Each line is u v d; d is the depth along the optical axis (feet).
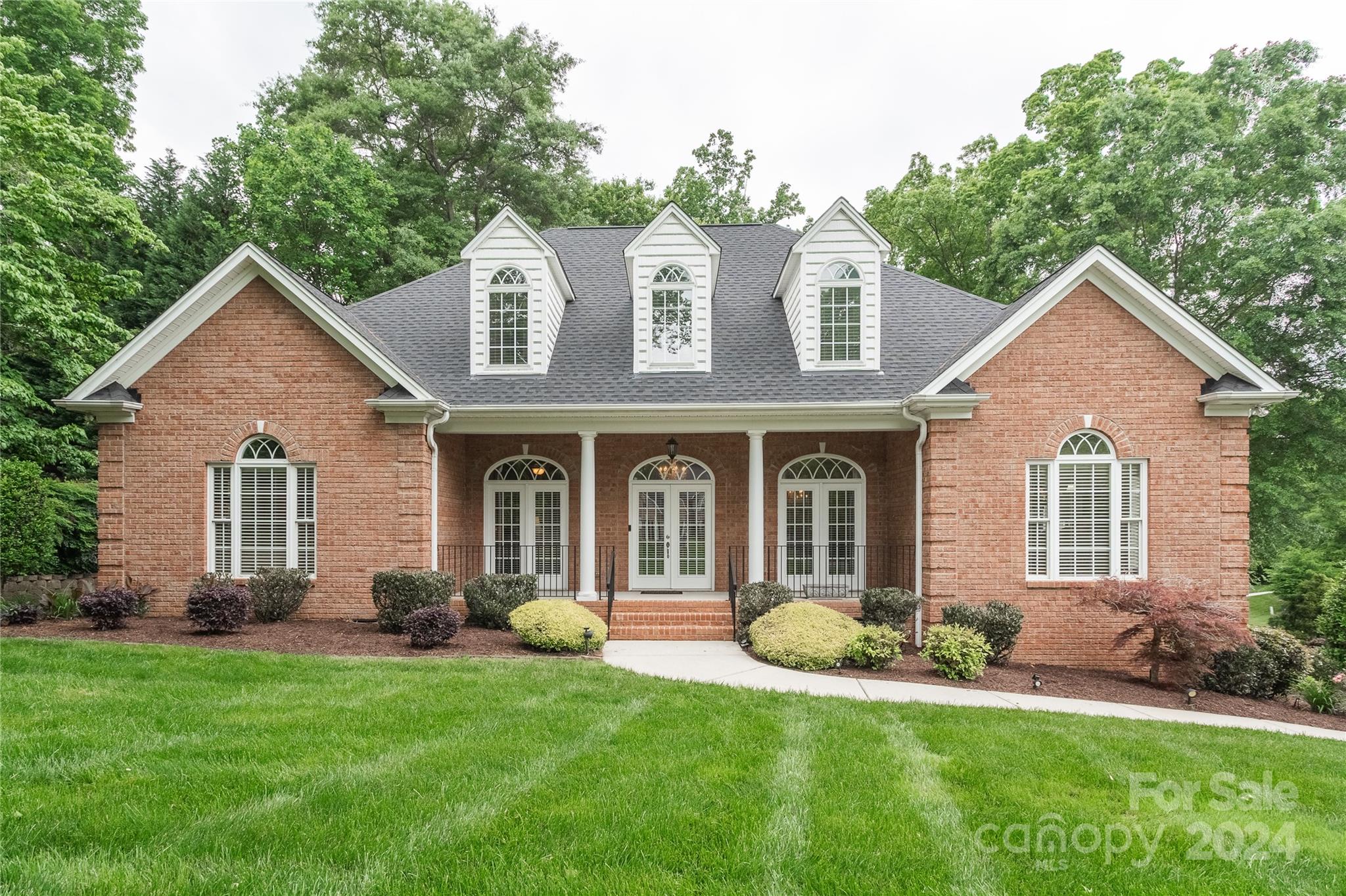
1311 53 71.00
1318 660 35.68
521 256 48.52
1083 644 39.50
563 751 20.30
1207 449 39.63
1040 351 40.32
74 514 62.49
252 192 91.20
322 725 22.08
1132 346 39.99
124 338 65.72
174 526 42.16
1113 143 77.00
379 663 31.14
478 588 41.68
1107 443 40.27
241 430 42.29
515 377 47.85
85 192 52.80
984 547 40.14
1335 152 68.13
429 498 43.52
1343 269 62.80
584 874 13.53
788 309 52.24
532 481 52.21
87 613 36.11
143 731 21.02
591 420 45.39
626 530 51.72
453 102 100.73
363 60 108.88
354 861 13.84
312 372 42.32
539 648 36.09
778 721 24.06
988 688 31.89
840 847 14.80
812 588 50.08
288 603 40.22
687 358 48.55
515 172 105.09
